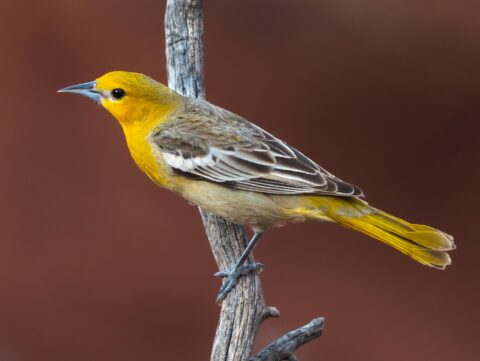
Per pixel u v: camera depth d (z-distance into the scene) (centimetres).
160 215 1473
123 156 1502
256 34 1593
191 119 1020
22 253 1441
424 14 1570
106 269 1443
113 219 1472
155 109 1020
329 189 965
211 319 1423
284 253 1499
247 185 991
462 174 1570
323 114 1577
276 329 1413
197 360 1400
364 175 1571
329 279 1475
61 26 1533
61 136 1505
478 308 1459
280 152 1002
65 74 1527
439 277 1493
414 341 1434
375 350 1426
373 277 1481
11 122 1505
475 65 1572
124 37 1542
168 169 1013
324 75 1584
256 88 1577
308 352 1425
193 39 1131
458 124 1587
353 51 1588
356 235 1512
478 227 1542
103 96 1020
